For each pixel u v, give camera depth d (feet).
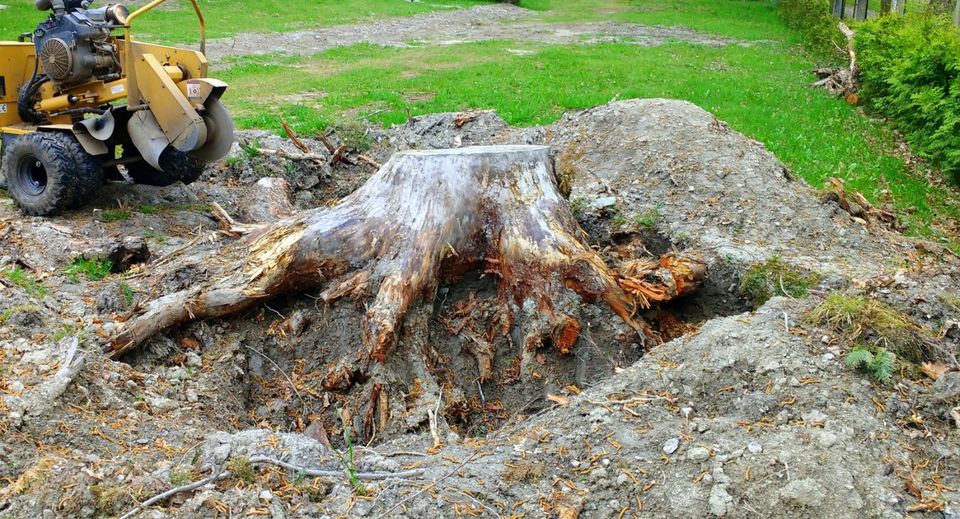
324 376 17.67
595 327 18.35
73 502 11.27
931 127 35.99
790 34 75.77
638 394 14.32
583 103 42.11
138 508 11.36
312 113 39.27
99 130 24.30
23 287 18.49
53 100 25.62
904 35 42.11
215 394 16.39
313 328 18.60
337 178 32.89
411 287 18.01
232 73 50.44
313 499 12.07
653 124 27.96
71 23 24.38
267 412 17.04
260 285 18.39
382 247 18.70
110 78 25.23
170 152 27.43
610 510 11.72
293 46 62.90
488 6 98.07
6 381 13.92
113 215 25.22
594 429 13.37
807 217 23.93
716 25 81.87
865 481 11.71
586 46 65.16
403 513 11.60
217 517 11.37
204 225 25.90
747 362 14.64
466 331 18.81
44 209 24.44
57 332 16.28
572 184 26.17
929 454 12.51
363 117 38.96
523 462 12.73
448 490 12.05
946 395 13.53
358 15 82.84
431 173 18.94
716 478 11.87
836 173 33.53
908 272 19.67
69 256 21.39
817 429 12.75
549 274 18.49
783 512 11.30
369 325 17.38
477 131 35.17
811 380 13.91
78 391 14.06
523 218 19.08
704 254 21.56
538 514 11.60
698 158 26.12
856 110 44.21
